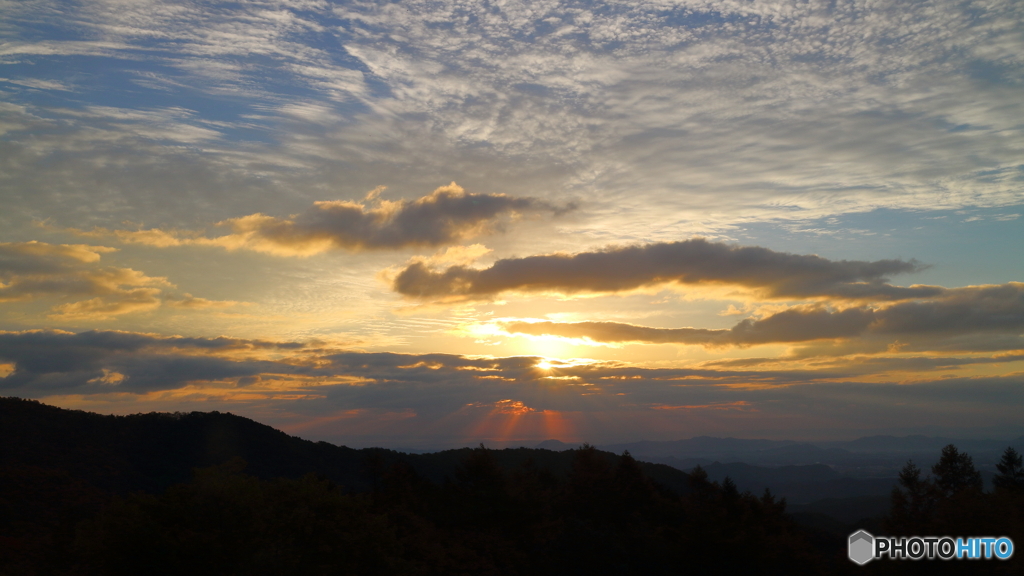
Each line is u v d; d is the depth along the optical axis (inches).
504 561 1001.5
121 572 634.8
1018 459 1608.0
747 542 931.3
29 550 941.8
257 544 689.0
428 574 892.0
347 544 743.7
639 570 952.3
